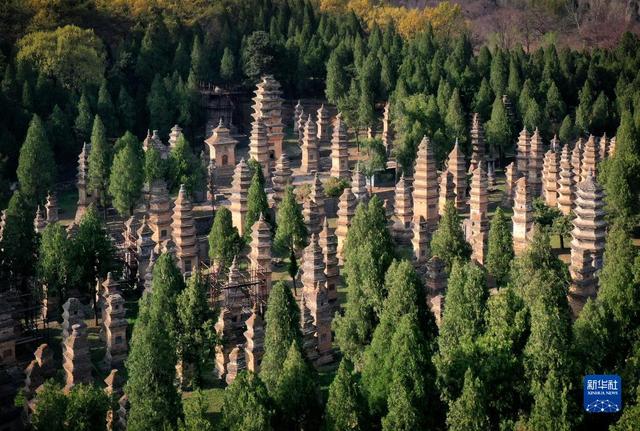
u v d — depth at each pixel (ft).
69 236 384.47
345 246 367.66
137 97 615.16
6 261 369.50
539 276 294.66
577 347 247.70
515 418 239.71
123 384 287.28
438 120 560.61
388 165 558.15
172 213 426.10
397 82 615.98
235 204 440.86
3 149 537.65
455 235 366.02
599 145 538.06
